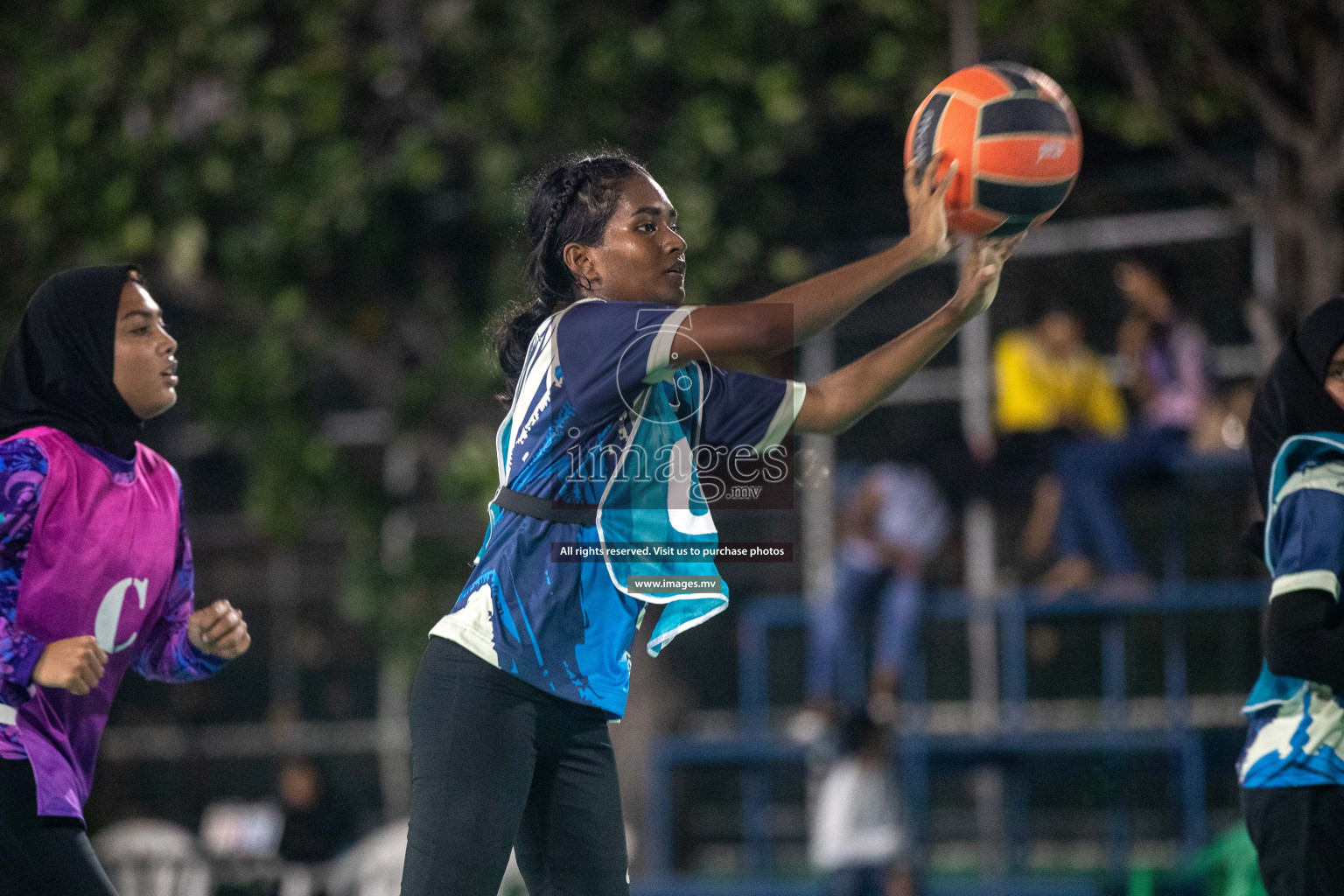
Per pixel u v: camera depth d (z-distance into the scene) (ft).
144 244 111.55
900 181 123.95
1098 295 123.34
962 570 126.52
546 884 39.11
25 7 116.98
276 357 115.96
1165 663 120.78
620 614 38.24
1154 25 107.34
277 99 111.96
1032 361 108.17
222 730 145.79
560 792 38.58
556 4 112.27
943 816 127.34
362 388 141.90
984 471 109.81
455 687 37.35
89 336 44.88
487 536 39.29
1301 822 42.50
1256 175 117.60
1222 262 119.85
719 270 108.37
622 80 110.42
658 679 123.54
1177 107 107.76
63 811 40.93
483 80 112.47
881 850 100.58
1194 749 102.22
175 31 113.09
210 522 148.66
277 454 116.88
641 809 118.83
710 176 109.81
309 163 111.86
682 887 108.06
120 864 113.60
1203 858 83.71
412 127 115.03
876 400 37.09
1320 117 97.50
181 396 122.83
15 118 115.14
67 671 40.52
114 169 112.68
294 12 117.70
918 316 126.93
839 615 110.83
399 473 139.03
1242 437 103.35
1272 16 100.48
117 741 146.82
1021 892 101.35
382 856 111.34
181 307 126.31
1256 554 47.06
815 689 111.45
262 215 113.50
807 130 114.32
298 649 145.38
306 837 119.03
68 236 113.80
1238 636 119.34
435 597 117.19
